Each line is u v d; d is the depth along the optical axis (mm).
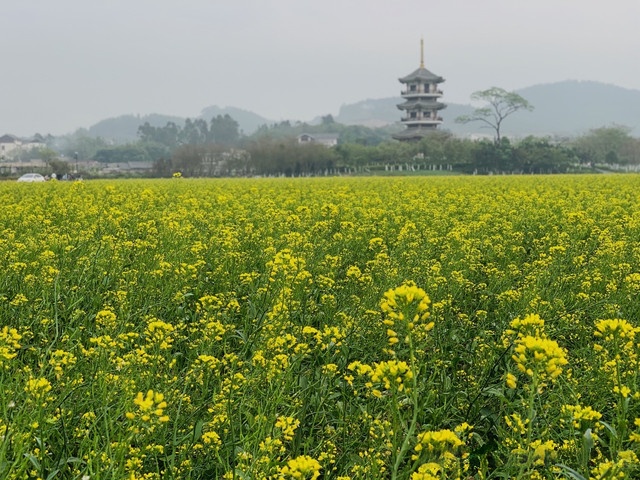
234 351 7879
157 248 12383
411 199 23609
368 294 9055
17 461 4277
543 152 113938
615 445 4605
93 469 4516
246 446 4723
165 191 30297
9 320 8070
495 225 16531
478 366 6953
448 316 8445
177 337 7648
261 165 114812
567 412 5047
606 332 4953
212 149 121875
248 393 5902
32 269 10055
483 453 5184
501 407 6113
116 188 31469
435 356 6816
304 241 12023
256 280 10055
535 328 4742
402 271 10570
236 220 16672
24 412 4840
